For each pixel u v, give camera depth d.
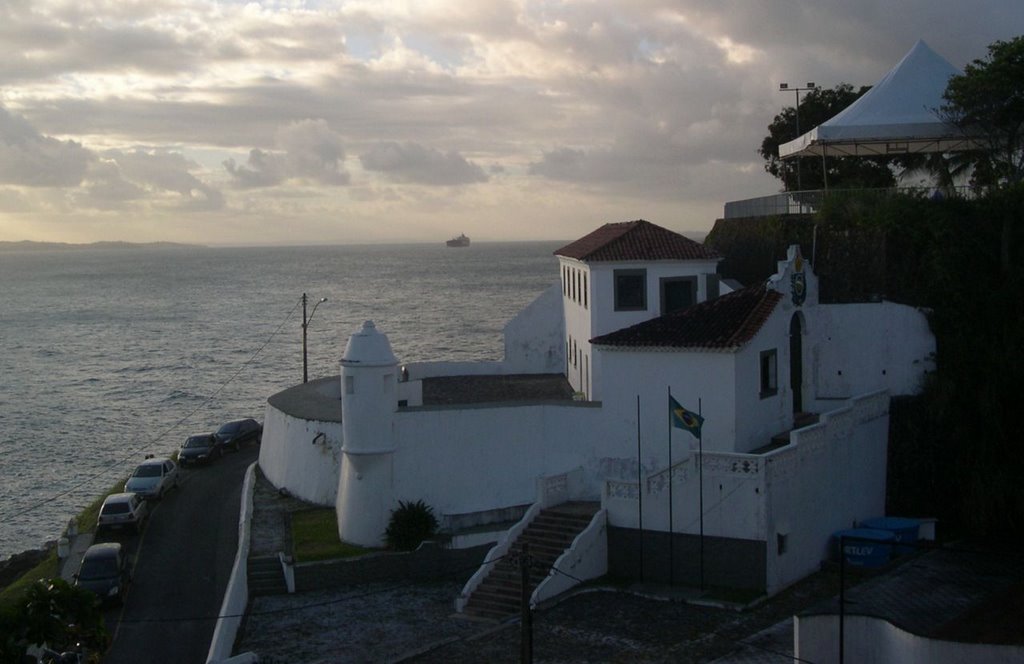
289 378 109.62
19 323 180.25
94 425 85.44
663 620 31.47
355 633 32.31
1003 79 45.22
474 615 33.56
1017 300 39.50
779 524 33.50
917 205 42.19
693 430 34.25
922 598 28.02
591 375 47.06
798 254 41.44
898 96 48.44
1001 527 38.50
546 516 37.56
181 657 31.98
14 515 59.56
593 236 56.03
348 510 39.75
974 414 39.34
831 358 42.56
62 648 26.83
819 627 26.56
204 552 41.41
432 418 40.22
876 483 39.66
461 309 191.25
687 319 39.75
